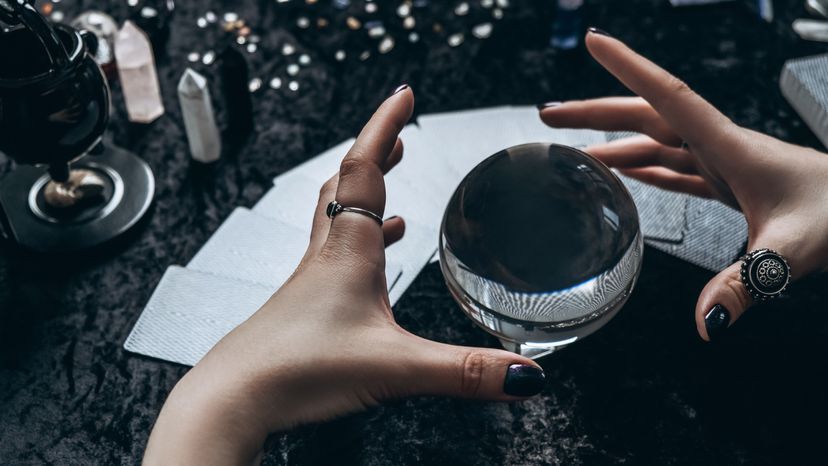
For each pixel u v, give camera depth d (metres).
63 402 0.56
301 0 0.78
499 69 0.74
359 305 0.47
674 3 0.78
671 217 0.62
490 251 0.45
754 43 0.75
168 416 0.45
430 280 0.60
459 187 0.47
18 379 0.57
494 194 0.45
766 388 0.56
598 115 0.61
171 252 0.63
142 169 0.66
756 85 0.73
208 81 0.73
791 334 0.58
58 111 0.56
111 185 0.65
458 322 0.59
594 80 0.73
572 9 0.73
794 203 0.54
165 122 0.70
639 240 0.47
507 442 0.54
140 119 0.69
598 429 0.54
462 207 0.46
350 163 0.49
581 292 0.45
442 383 0.46
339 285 0.47
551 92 0.72
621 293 0.47
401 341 0.47
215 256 0.61
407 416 0.54
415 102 0.72
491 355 0.46
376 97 0.72
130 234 0.63
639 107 0.60
